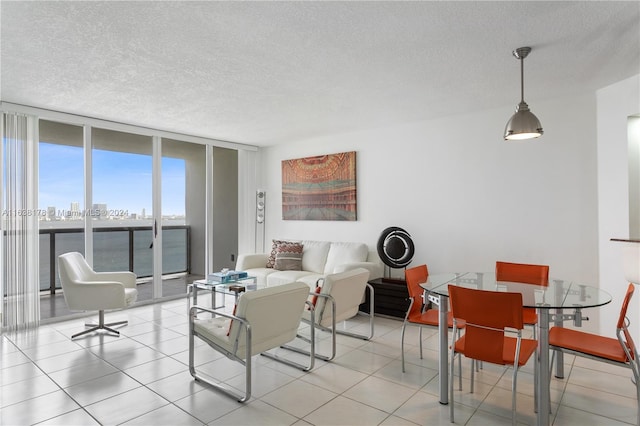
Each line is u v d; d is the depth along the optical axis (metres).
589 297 2.42
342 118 4.82
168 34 2.55
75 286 3.83
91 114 4.56
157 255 5.43
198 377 2.89
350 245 5.23
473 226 4.52
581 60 2.97
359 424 2.31
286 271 5.33
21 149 4.16
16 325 4.10
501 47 2.75
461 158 4.61
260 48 2.77
